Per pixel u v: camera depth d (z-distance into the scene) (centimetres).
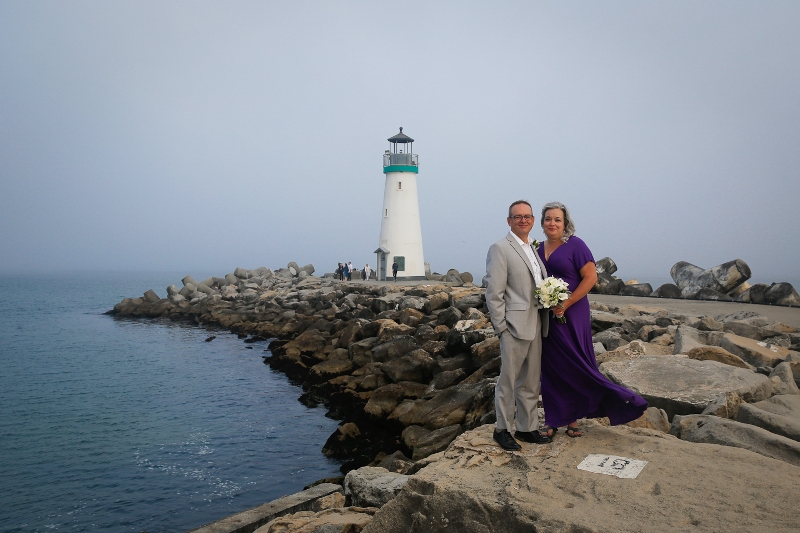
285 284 4909
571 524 423
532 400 588
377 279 4797
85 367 2809
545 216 606
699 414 782
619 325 1633
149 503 1198
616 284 2970
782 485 466
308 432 1609
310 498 871
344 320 2888
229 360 2848
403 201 4697
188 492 1246
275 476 1315
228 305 4466
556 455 552
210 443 1553
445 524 489
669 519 423
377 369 1798
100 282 19875
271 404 1936
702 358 1075
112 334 4125
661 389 873
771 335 1415
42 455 1500
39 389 2319
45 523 1122
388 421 1451
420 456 1183
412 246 4731
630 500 455
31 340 3878
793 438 688
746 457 525
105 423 1791
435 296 2397
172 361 2898
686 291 2700
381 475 796
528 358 581
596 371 580
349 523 647
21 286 15662
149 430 1698
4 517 1148
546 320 583
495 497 479
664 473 499
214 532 764
